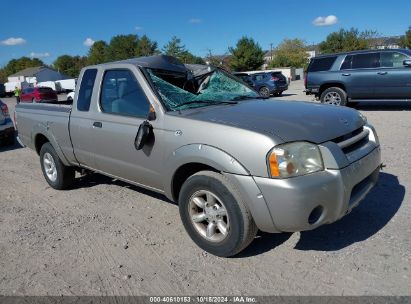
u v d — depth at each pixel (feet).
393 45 208.13
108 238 13.70
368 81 39.52
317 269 10.91
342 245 12.08
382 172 18.62
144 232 14.02
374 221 13.47
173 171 12.29
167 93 13.53
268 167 10.12
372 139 12.85
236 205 10.81
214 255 11.98
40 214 16.49
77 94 16.56
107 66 15.21
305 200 9.91
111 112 14.83
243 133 10.63
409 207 14.39
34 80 243.60
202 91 15.62
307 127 10.93
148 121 13.05
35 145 20.02
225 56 212.84
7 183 21.90
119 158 14.57
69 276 11.41
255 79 77.30
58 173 18.86
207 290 10.34
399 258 11.12
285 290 10.11
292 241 12.54
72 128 16.58
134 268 11.62
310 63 43.88
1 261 12.56
